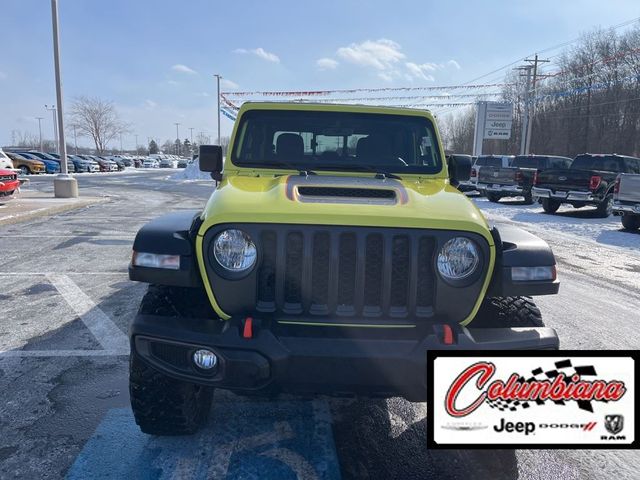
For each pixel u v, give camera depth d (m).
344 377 2.35
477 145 37.22
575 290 6.80
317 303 2.46
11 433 3.02
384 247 2.41
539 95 46.47
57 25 16.58
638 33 43.31
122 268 7.31
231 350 2.34
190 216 3.13
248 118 3.90
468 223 2.46
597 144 50.22
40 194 19.08
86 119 74.31
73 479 2.59
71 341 4.47
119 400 3.44
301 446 2.95
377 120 3.93
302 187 2.85
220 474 2.66
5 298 5.75
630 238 11.59
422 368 2.34
